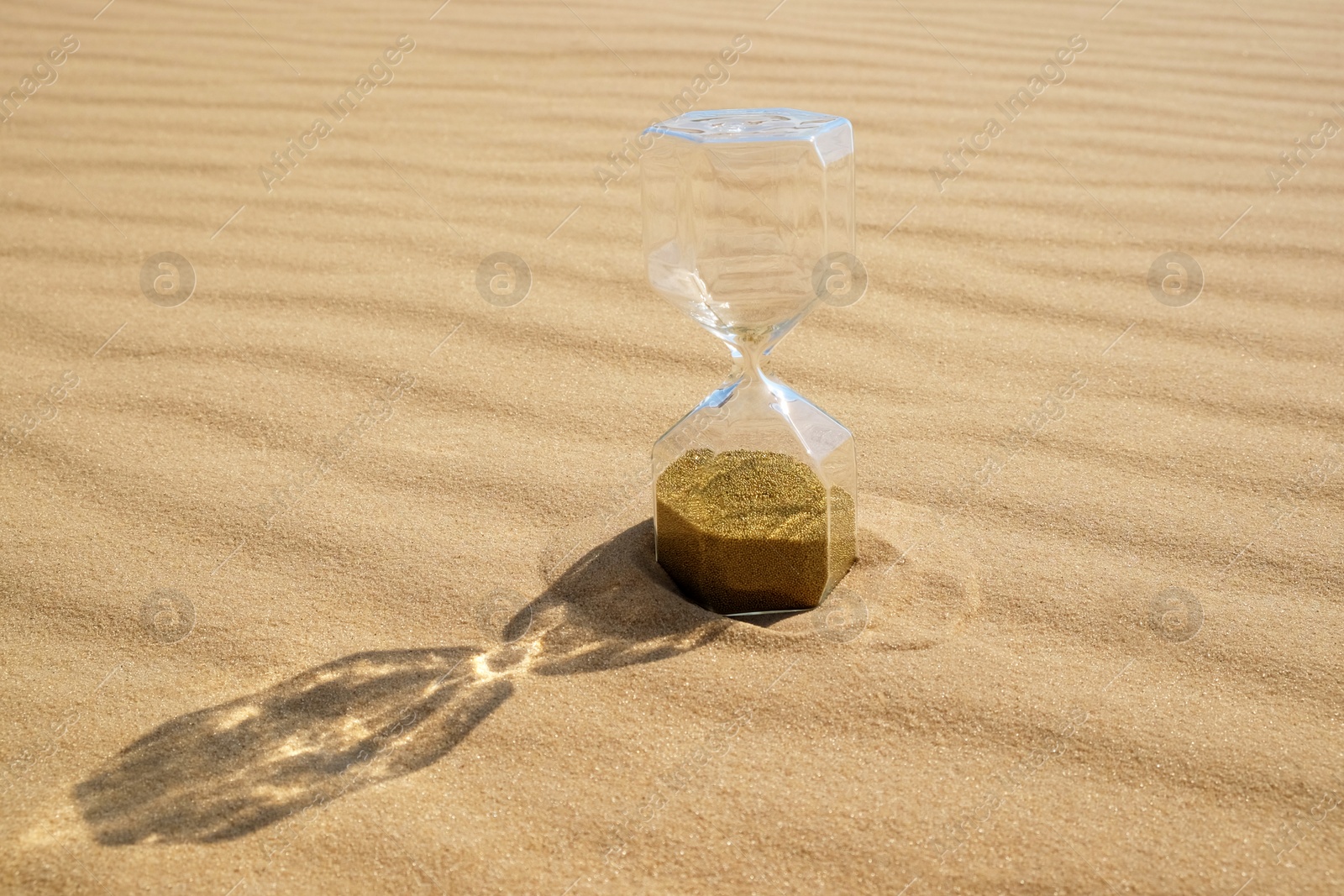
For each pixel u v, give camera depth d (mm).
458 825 395
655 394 680
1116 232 892
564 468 605
